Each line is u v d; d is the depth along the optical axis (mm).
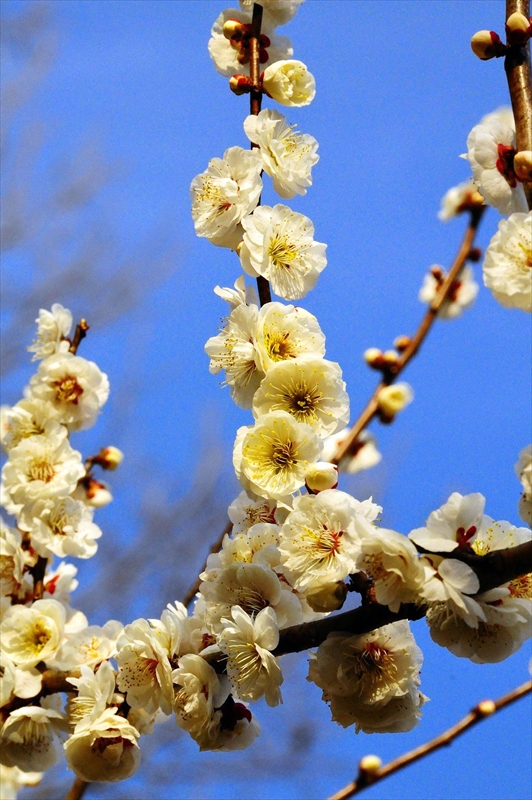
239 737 1187
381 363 1299
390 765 1221
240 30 1259
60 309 1306
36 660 1224
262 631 1157
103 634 1239
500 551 1133
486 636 1146
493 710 1217
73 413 1286
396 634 1163
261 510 1208
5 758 1209
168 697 1178
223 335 1193
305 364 1179
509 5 1203
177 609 1207
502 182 1171
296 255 1199
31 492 1264
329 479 1167
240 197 1201
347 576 1164
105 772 1192
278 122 1214
